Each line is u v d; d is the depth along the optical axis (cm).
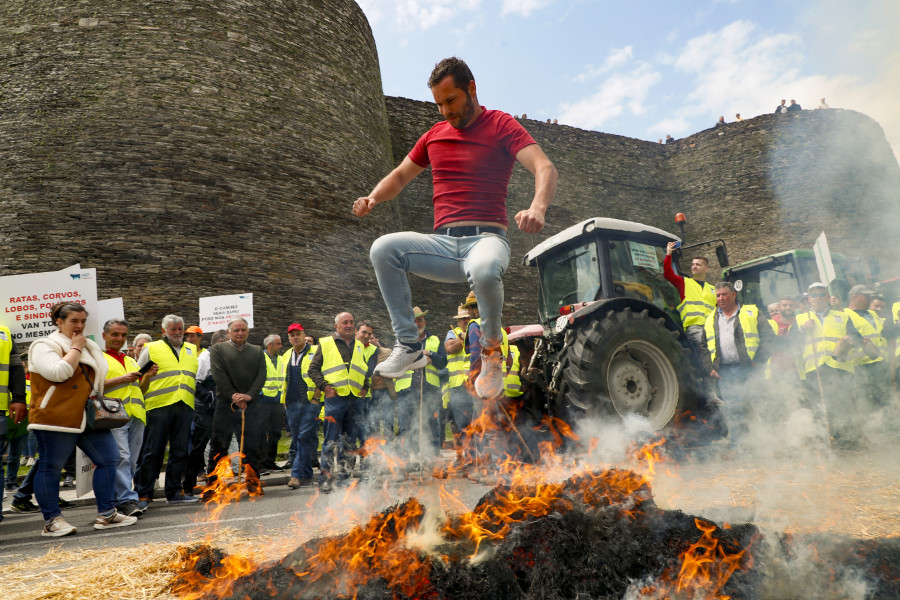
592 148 2308
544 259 745
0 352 482
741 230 2284
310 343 761
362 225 1452
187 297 1155
